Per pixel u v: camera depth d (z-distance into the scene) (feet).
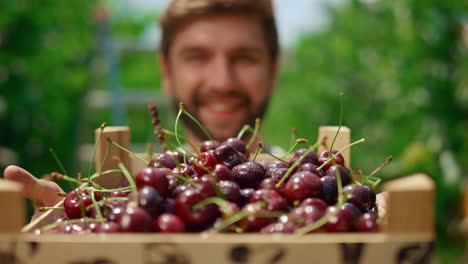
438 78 5.38
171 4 3.90
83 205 1.59
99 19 7.43
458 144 5.38
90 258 1.36
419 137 5.55
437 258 5.19
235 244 1.34
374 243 1.34
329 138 2.15
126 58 11.18
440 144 5.40
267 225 1.50
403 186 1.34
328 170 1.70
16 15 5.62
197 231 1.52
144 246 1.35
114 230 1.48
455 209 5.46
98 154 2.09
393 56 5.84
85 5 6.84
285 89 8.86
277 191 1.63
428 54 5.40
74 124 6.64
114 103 8.46
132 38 11.06
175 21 3.84
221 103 3.84
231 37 3.76
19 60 5.75
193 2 3.72
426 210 1.33
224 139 3.90
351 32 6.52
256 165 1.72
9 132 5.69
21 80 5.73
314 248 1.34
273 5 3.97
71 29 6.70
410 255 1.33
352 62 6.55
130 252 1.35
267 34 3.93
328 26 7.44
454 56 5.37
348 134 2.11
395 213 1.34
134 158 2.20
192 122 3.90
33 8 5.74
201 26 3.77
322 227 1.51
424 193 1.33
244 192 1.62
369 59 6.30
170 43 3.96
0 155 5.65
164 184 1.57
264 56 3.90
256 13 3.80
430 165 5.43
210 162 1.74
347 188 1.64
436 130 5.44
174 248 1.35
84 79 6.72
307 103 7.57
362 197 1.62
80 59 7.36
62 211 1.78
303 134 7.58
